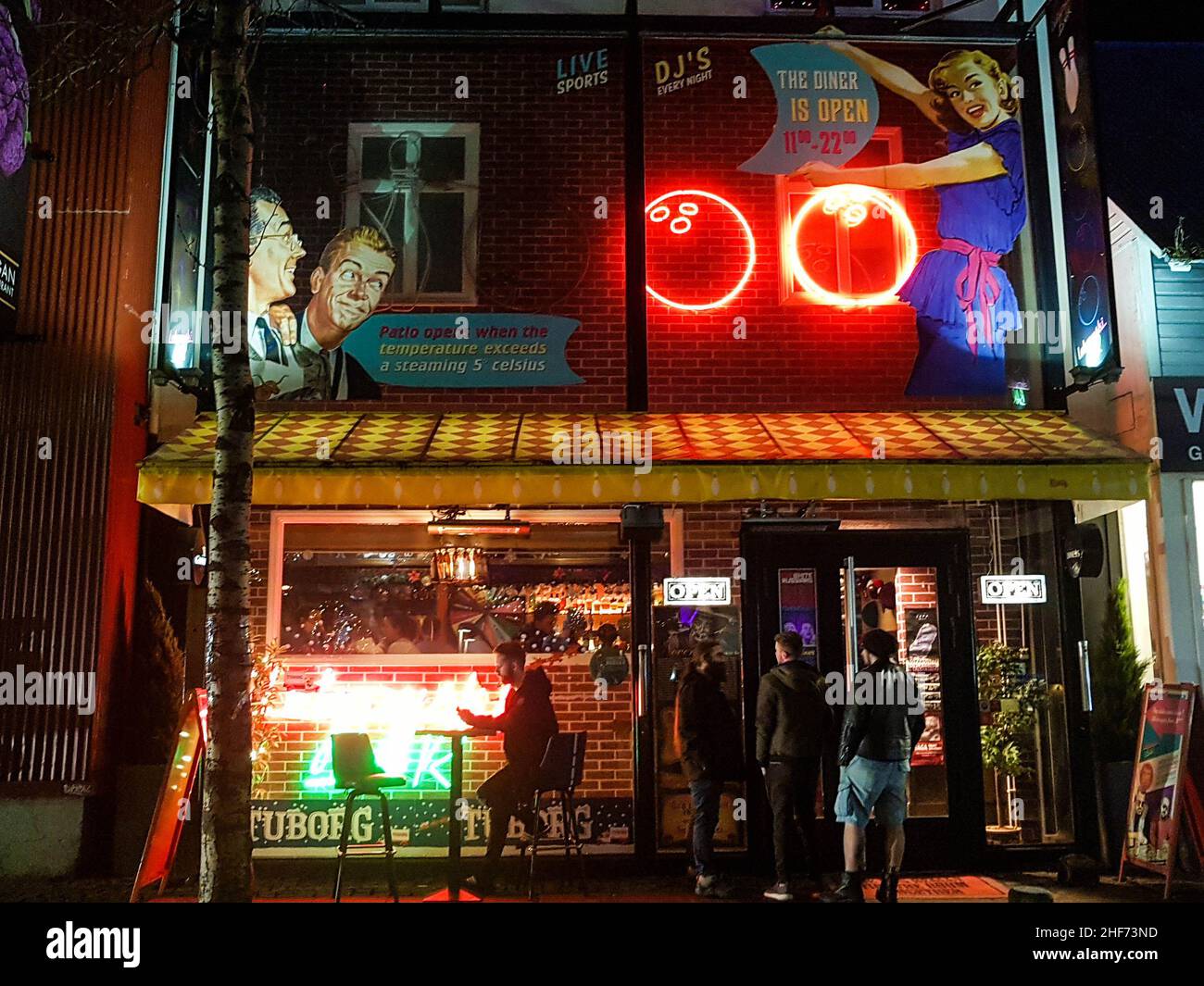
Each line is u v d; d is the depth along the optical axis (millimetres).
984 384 9672
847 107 9977
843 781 7578
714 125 9922
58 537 8930
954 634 9297
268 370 9484
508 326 9617
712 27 9961
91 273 9297
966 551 9398
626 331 9656
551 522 9430
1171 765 7977
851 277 9789
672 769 9016
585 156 9883
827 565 9305
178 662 9227
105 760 8859
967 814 9047
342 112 9859
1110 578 9938
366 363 9531
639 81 9922
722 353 9641
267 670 8836
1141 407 9250
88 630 8820
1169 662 8891
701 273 9742
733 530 9391
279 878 8742
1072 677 9242
